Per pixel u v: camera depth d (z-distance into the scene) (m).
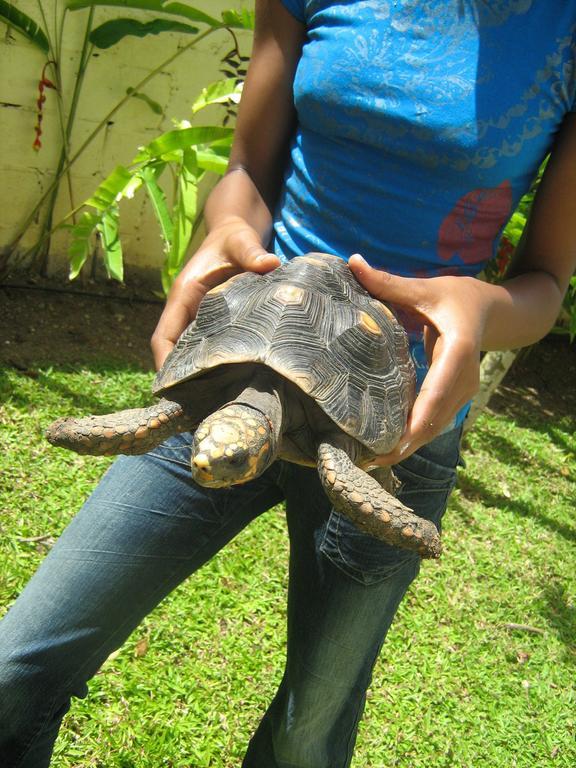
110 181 1.88
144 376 2.09
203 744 1.19
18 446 1.67
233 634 1.39
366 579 0.82
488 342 0.82
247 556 1.57
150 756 1.16
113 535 0.81
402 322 0.84
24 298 2.30
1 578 1.33
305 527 0.85
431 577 1.68
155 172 1.93
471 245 0.83
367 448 0.73
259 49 0.91
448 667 1.46
